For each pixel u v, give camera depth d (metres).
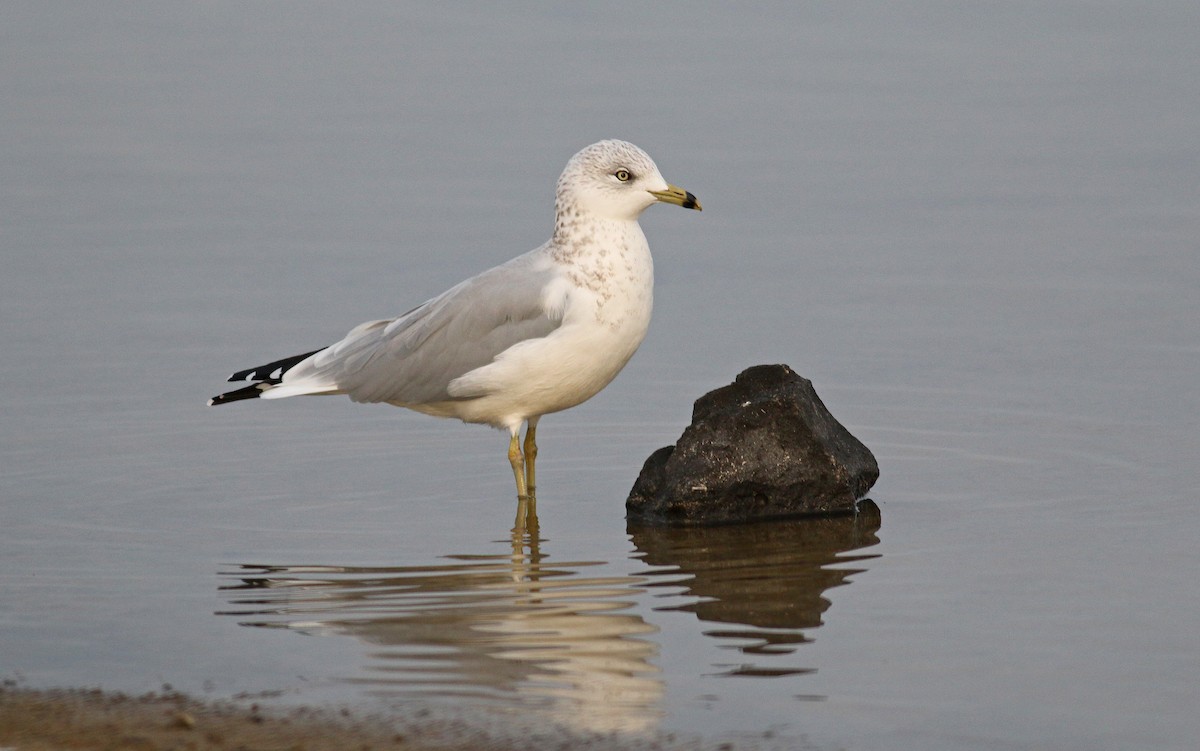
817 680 10.18
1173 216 23.52
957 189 25.06
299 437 16.61
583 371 14.34
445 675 10.27
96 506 14.34
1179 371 17.88
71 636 11.15
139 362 18.94
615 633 11.09
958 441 15.98
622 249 14.20
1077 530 13.27
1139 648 10.69
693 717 9.55
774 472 13.98
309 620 11.42
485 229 23.78
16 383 18.11
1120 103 28.70
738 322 20.09
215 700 9.81
